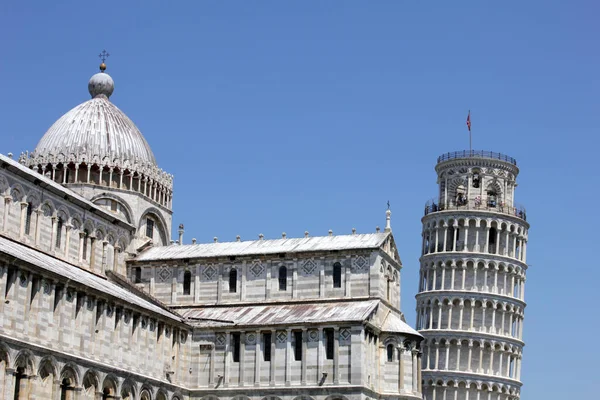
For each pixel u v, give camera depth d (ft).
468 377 604.90
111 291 353.10
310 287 416.46
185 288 433.48
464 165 647.56
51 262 350.43
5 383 280.51
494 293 622.13
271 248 432.25
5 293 286.66
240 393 388.98
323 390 377.50
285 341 389.39
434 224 644.69
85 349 325.62
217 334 400.26
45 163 444.96
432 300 624.18
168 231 478.59
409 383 403.13
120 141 459.73
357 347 378.32
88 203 407.44
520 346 631.56
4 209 355.77
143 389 361.30
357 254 412.98
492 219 633.61
